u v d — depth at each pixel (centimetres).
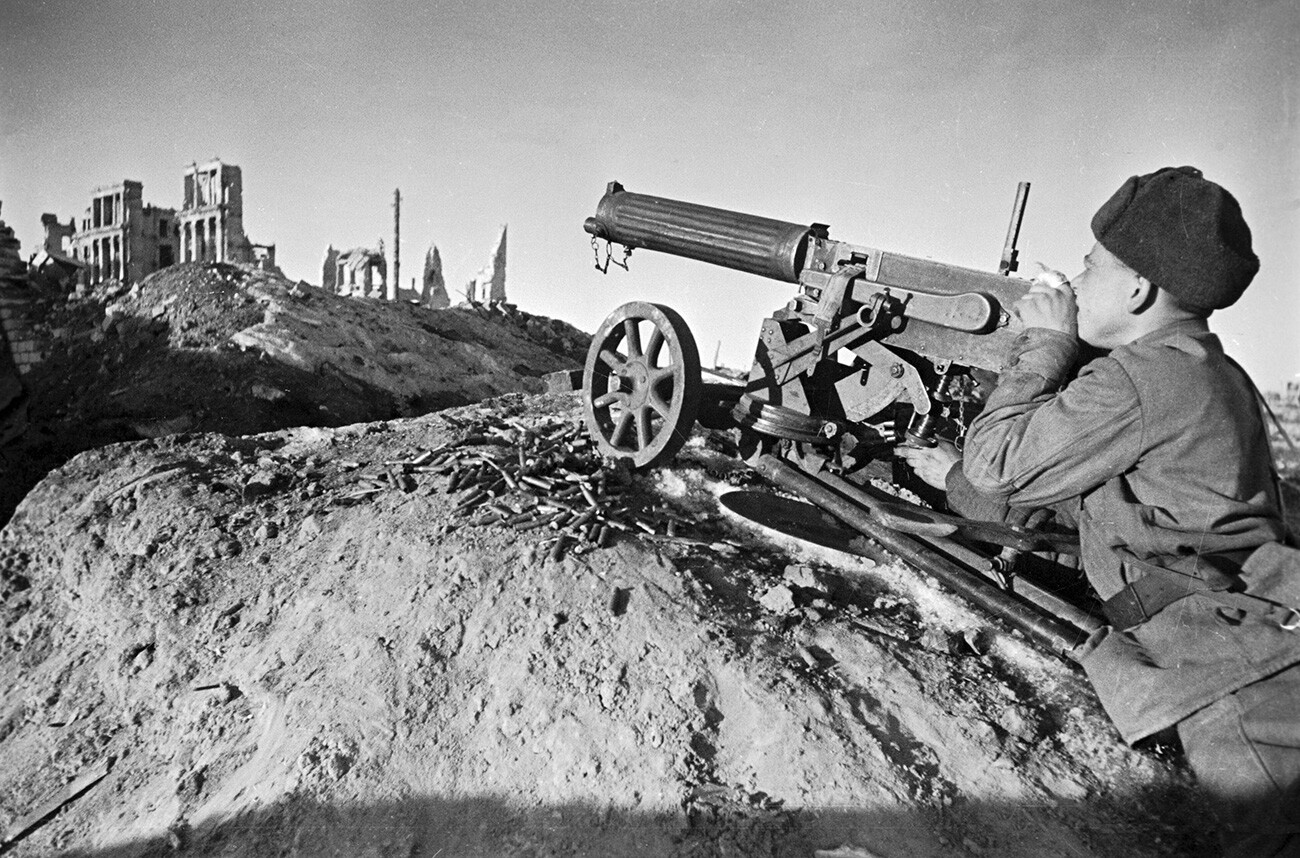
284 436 616
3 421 1577
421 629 343
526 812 264
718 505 447
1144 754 268
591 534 377
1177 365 244
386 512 429
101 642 433
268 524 461
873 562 392
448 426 576
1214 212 243
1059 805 250
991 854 235
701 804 256
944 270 369
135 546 476
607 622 328
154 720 369
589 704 294
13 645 461
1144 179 260
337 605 376
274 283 2012
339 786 282
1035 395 282
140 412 1549
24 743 385
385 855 258
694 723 283
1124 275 268
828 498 393
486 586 356
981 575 347
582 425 506
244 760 315
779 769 265
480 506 418
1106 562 263
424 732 298
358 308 2167
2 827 335
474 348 2262
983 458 286
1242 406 242
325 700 321
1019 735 276
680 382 414
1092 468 257
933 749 272
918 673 304
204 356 1702
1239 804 211
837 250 409
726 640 314
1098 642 266
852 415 401
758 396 421
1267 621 223
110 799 332
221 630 396
